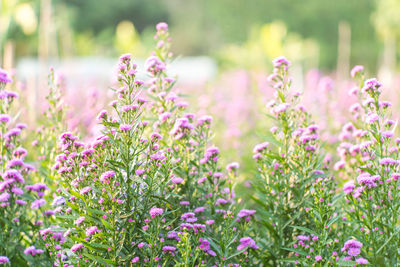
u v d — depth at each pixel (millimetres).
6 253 4652
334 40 39938
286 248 4609
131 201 4461
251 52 27938
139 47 33688
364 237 4574
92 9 49500
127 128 4316
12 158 5223
